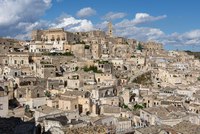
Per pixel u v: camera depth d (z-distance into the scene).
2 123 74.25
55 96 128.25
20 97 121.56
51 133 72.00
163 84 195.38
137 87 161.75
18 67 164.50
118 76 192.25
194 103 136.38
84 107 118.88
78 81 151.88
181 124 84.25
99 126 78.62
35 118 93.38
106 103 131.62
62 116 89.56
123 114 114.31
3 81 128.75
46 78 154.00
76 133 70.25
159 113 103.81
